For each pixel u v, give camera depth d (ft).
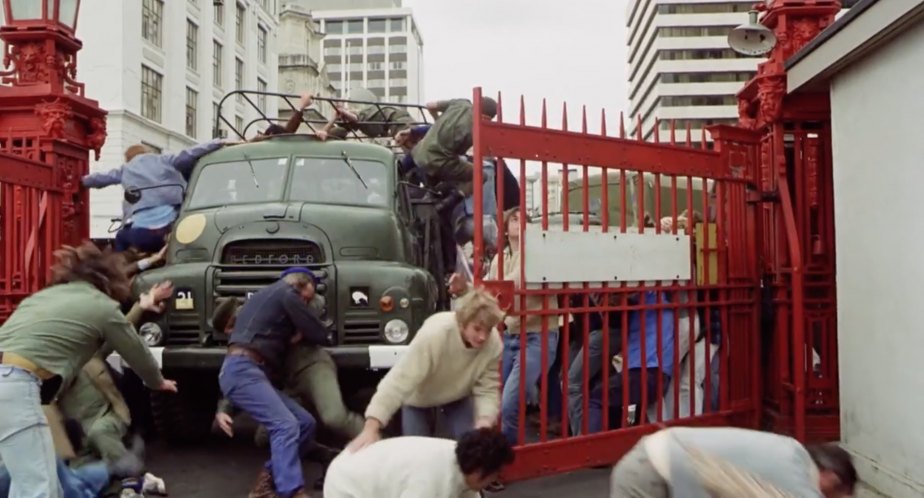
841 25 19.07
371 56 497.87
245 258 21.66
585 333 19.57
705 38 309.83
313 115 36.88
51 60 25.11
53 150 24.80
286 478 17.06
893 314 18.19
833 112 21.20
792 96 23.11
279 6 174.70
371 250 22.16
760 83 23.29
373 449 12.79
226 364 17.78
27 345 14.57
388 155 24.80
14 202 23.08
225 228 22.26
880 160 18.75
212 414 23.75
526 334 18.93
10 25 25.05
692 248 21.67
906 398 17.65
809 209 23.32
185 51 119.55
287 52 180.04
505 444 12.17
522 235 18.34
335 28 499.51
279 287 18.22
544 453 18.84
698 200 33.78
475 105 17.62
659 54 312.29
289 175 24.25
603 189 19.74
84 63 100.27
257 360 17.81
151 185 24.85
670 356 21.21
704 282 21.76
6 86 25.03
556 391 22.67
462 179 25.05
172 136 114.83
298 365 19.29
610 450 19.80
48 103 24.82
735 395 22.53
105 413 18.43
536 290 18.62
